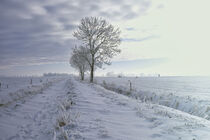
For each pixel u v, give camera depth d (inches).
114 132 187.0
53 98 504.1
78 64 1867.6
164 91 714.8
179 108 472.7
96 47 1176.8
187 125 211.8
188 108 446.3
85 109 307.4
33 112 322.7
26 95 544.1
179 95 595.5
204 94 631.2
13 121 259.3
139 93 714.8
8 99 414.9
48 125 231.6
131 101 427.5
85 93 538.9
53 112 310.5
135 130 197.2
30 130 216.4
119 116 265.6
